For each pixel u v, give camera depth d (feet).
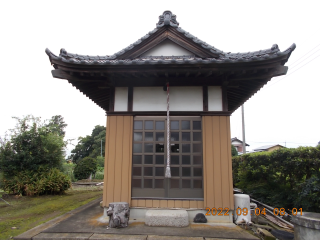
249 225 15.52
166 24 17.67
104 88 18.75
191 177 16.81
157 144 17.35
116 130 17.38
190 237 13.05
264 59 14.12
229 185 16.25
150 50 18.95
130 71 15.48
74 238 12.85
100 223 15.69
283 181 22.38
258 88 19.48
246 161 29.48
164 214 15.11
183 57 18.34
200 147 17.21
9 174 32.94
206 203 16.06
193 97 17.74
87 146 139.03
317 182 16.90
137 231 13.91
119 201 16.42
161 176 16.90
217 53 17.35
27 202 27.17
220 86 17.74
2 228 16.10
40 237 13.04
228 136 16.88
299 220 12.30
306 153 18.21
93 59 17.07
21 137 34.04
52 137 35.88
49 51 14.64
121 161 16.92
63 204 25.26
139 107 17.83
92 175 68.08
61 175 34.17
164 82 17.85
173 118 17.61
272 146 85.15
